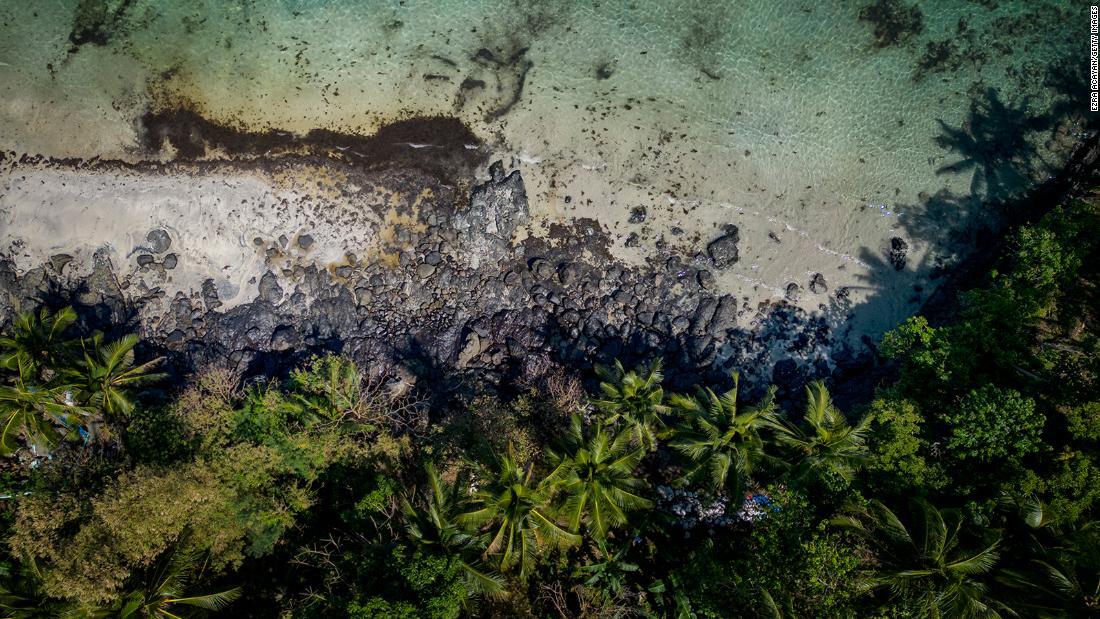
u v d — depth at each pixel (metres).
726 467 20.41
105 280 27.19
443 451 23.14
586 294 27.66
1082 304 24.56
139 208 27.45
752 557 20.38
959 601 18.06
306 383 23.78
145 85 28.06
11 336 25.92
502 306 27.50
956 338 23.30
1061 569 18.09
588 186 28.30
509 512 19.36
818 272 28.34
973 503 19.62
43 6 28.23
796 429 21.20
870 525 20.08
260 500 21.67
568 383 25.81
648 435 22.17
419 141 28.34
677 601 21.42
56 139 27.72
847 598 18.55
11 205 27.38
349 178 27.92
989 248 28.17
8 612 18.09
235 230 27.53
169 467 20.72
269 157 27.92
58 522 19.95
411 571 18.88
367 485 23.11
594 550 23.30
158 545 19.33
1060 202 27.83
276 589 22.30
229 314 27.30
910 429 21.09
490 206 27.73
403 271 27.59
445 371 26.70
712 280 27.89
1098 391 21.80
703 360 27.31
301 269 27.52
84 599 18.08
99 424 23.52
